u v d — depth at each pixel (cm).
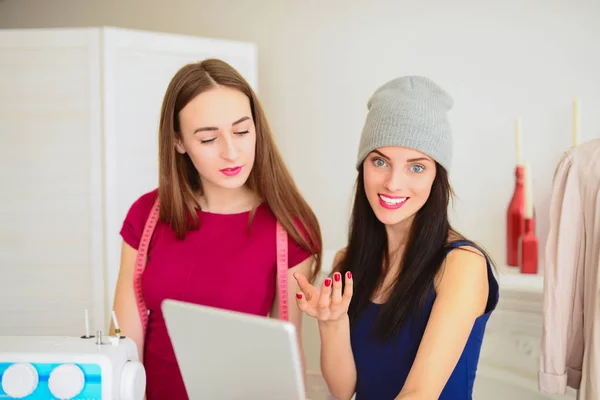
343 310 117
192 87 135
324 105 297
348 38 292
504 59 266
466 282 128
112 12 320
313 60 298
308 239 148
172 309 93
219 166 136
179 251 146
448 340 123
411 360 132
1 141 270
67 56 266
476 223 271
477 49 270
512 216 251
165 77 271
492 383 224
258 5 305
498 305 220
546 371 158
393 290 135
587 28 254
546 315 158
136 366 105
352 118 294
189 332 93
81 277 268
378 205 134
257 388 92
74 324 269
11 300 271
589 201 152
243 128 136
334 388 139
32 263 270
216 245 146
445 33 276
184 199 148
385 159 133
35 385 100
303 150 301
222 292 142
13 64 268
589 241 152
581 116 256
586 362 149
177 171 147
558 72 259
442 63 277
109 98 264
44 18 327
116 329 110
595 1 253
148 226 151
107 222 266
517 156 250
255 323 85
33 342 108
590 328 148
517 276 229
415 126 130
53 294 269
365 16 289
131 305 150
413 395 117
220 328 89
